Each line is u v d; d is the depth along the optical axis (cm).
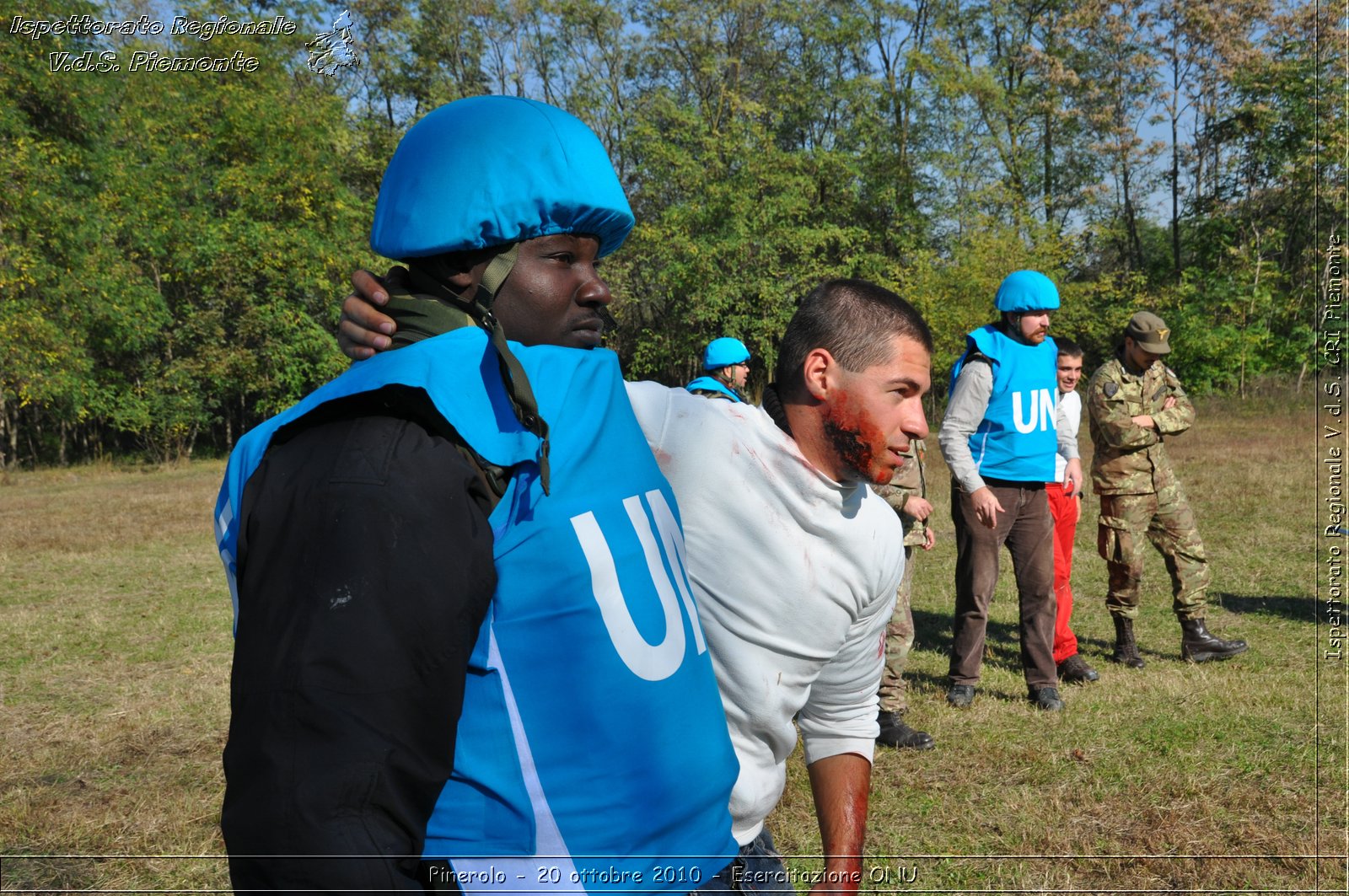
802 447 140
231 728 85
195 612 685
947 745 412
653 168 2892
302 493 87
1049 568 461
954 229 3180
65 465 2403
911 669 532
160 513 1281
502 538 93
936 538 916
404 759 83
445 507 88
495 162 102
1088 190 3064
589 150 108
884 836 330
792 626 139
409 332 104
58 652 581
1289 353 2480
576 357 108
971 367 453
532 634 94
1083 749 400
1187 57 2955
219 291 2480
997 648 579
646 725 99
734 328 2731
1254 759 383
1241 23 2791
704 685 111
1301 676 493
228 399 2712
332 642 82
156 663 556
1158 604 664
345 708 81
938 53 2867
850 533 141
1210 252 2945
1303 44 2677
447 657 86
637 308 3105
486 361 99
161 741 427
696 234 2869
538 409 96
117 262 2208
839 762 161
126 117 2341
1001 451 456
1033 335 455
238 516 93
